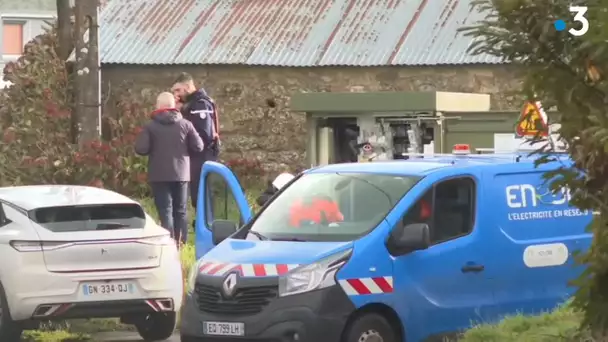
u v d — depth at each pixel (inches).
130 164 1779.0
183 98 1460.4
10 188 1090.7
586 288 569.0
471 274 903.1
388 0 2178.9
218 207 1119.6
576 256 580.1
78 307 983.6
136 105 1935.3
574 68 547.2
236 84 2079.2
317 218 906.7
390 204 890.7
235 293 843.4
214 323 847.7
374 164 961.5
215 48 2089.1
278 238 903.1
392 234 867.4
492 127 1289.4
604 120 534.6
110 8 2188.7
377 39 2087.8
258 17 2169.0
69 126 1847.9
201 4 2204.7
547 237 950.4
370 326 842.8
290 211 928.9
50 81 1956.2
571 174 564.4
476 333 850.8
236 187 1074.7
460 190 917.2
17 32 3265.3
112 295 994.1
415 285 867.4
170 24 2148.1
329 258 838.5
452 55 2012.8
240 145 2080.5
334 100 1322.6
